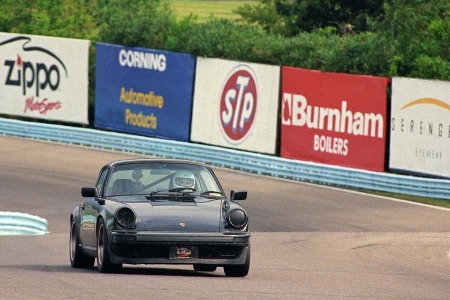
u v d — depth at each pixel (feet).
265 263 183.93
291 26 492.95
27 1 494.18
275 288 139.85
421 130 296.10
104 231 149.59
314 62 373.20
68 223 260.01
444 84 288.51
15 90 434.71
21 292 127.85
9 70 436.76
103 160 353.51
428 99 293.43
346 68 364.58
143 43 425.28
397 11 362.94
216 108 363.35
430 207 271.49
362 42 369.91
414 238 225.35
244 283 144.36
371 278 161.68
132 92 394.73
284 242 220.84
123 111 399.03
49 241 222.07
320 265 182.19
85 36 480.23
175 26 423.64
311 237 228.43
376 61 357.20
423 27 360.07
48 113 423.23
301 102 332.60
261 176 325.62
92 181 315.99
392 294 139.54
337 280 156.25
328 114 323.57
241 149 354.13
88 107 432.66
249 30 402.31
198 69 370.53
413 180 287.89
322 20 484.74
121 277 145.69
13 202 284.20
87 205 165.07
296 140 335.06
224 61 360.89
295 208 270.26
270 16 559.38
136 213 149.79
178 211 151.33
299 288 141.69
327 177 311.06
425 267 182.70
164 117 381.81
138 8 501.56
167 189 159.74
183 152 355.77
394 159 305.12
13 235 233.55
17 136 410.31
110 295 125.39
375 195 291.58
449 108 286.87
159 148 363.56
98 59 408.26
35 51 426.92
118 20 443.32
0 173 327.47
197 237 147.23
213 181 163.43
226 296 127.65
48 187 305.73
